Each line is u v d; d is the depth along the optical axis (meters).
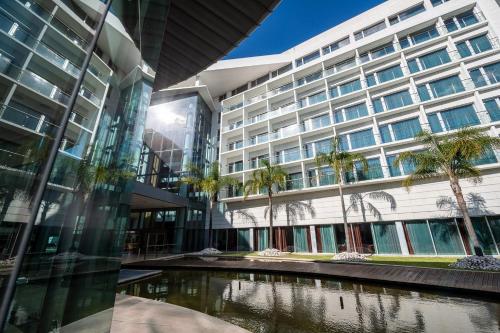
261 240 21.55
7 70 1.75
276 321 4.95
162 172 22.03
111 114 2.00
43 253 1.29
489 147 11.56
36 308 1.22
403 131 17.88
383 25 22.02
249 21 3.22
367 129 19.45
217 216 24.08
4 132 1.53
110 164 1.95
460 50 17.50
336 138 18.70
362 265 11.38
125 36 2.21
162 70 4.21
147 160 21.70
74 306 1.45
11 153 1.43
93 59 1.79
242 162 25.70
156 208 22.45
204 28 3.38
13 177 1.34
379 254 16.00
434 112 16.95
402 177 16.09
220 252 20.41
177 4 3.08
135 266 13.37
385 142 18.42
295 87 23.97
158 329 3.53
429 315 5.27
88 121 1.75
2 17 1.85
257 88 27.09
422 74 17.94
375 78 20.45
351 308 5.84
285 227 20.55
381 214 16.64
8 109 1.62
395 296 6.95
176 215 21.44
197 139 24.97
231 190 24.16
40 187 1.17
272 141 23.00
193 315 4.26
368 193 17.47
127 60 2.24
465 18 18.23
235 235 22.91
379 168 17.48
